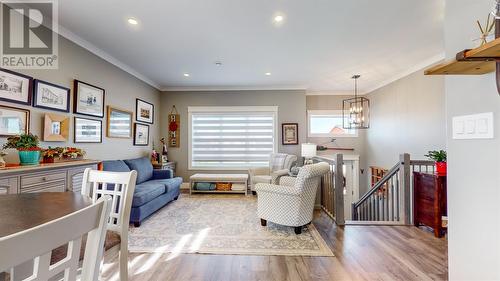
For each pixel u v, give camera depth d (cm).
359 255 238
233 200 471
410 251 246
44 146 276
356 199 621
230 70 461
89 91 345
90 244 65
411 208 328
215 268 215
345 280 195
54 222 50
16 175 196
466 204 125
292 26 290
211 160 602
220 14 263
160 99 600
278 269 213
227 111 596
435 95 389
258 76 503
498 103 108
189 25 288
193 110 597
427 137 406
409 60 405
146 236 287
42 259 49
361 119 566
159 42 337
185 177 597
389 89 523
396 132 496
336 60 405
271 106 592
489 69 112
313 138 641
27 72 257
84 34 313
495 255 110
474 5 120
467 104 124
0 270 40
